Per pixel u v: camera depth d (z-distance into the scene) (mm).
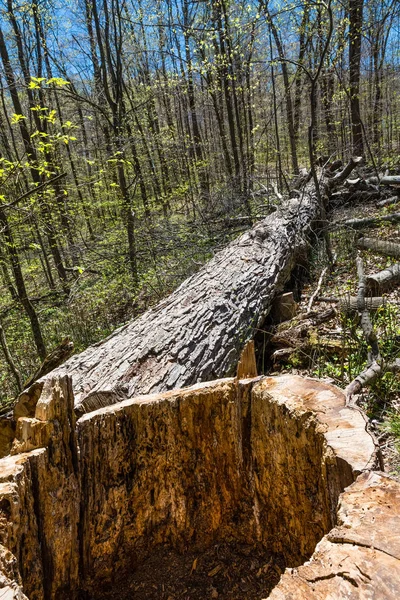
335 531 1081
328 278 5574
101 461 1781
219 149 13375
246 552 1969
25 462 1506
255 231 5883
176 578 1902
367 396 3074
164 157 11836
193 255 7457
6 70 7988
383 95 12188
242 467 1890
